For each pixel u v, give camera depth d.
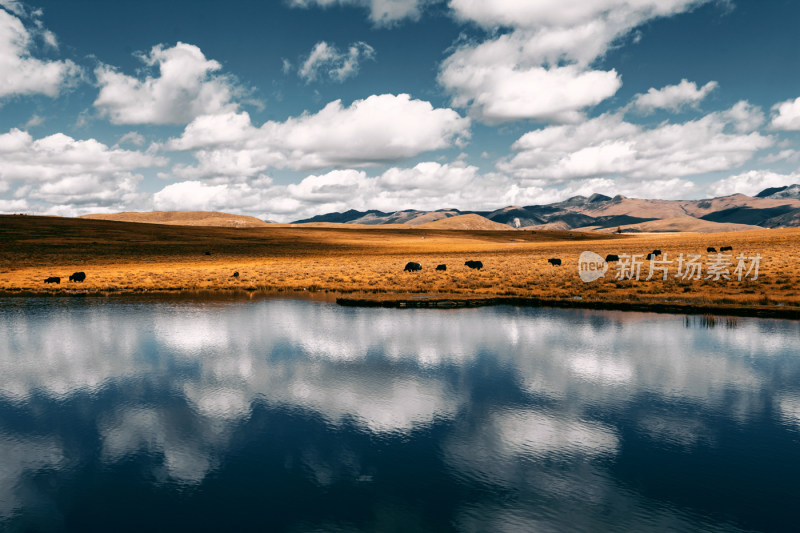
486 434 11.86
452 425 12.38
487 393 14.77
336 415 13.16
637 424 12.39
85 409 13.75
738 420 12.57
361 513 8.59
